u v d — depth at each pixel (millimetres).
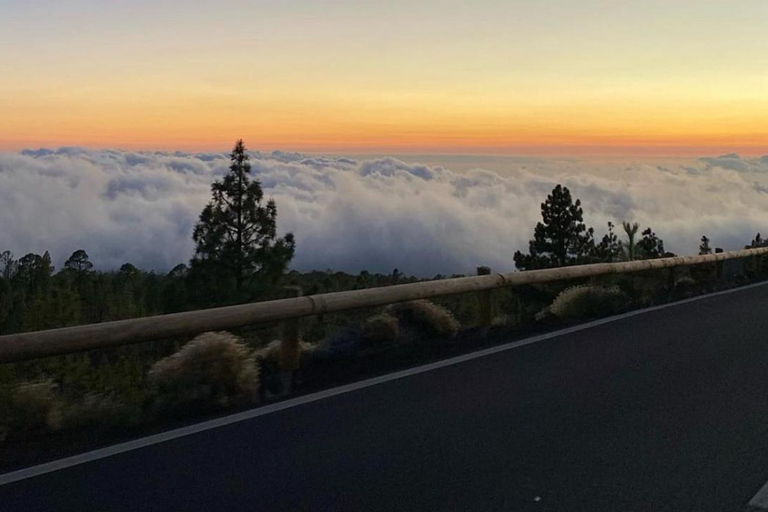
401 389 8219
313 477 5586
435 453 6105
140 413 7234
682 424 6879
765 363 9516
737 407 7453
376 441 6422
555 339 11227
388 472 5684
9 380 8859
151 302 30438
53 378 9062
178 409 7457
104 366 10055
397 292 10188
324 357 9477
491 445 6305
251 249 24219
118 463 5914
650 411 7316
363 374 8961
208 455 6086
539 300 15070
